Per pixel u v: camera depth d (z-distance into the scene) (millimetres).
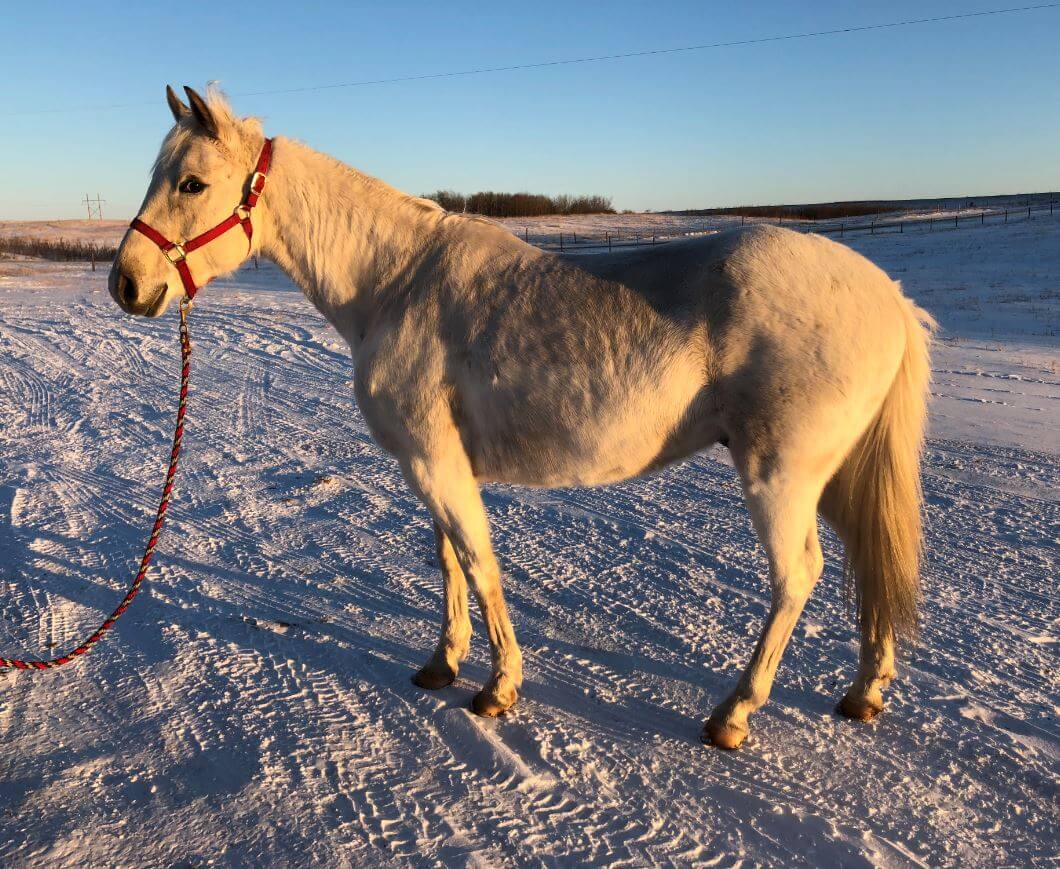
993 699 3605
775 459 3096
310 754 3285
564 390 3232
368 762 3248
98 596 4766
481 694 3646
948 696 3641
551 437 3309
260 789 3061
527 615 4566
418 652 4199
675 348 3119
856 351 3049
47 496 6480
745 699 3336
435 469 3510
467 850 2748
